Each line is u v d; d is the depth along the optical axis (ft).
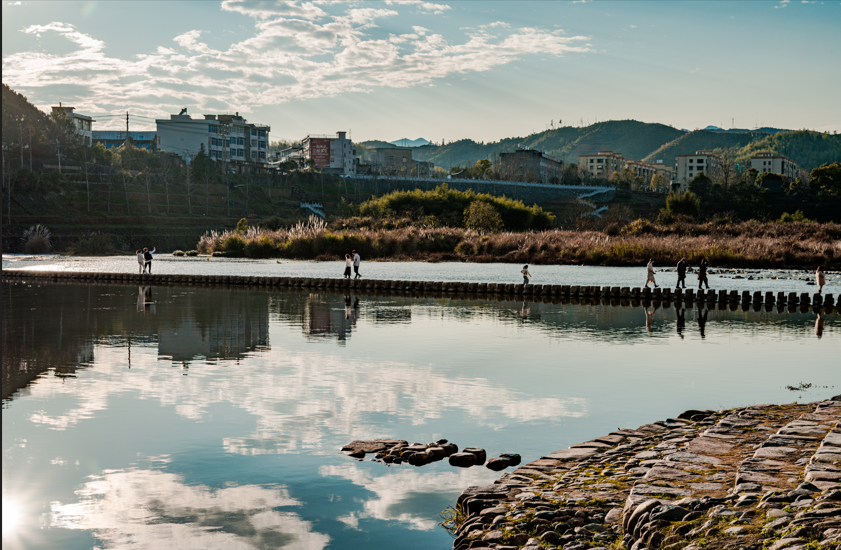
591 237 229.45
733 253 195.62
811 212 489.67
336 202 465.88
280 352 57.47
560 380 47.03
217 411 38.65
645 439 31.81
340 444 33.19
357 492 27.43
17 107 384.47
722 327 76.43
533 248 224.33
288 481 28.55
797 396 42.14
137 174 393.29
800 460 24.73
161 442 33.22
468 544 21.36
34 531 23.65
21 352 56.44
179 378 46.91
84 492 27.12
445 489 27.76
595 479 26.37
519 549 20.44
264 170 490.90
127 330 69.51
